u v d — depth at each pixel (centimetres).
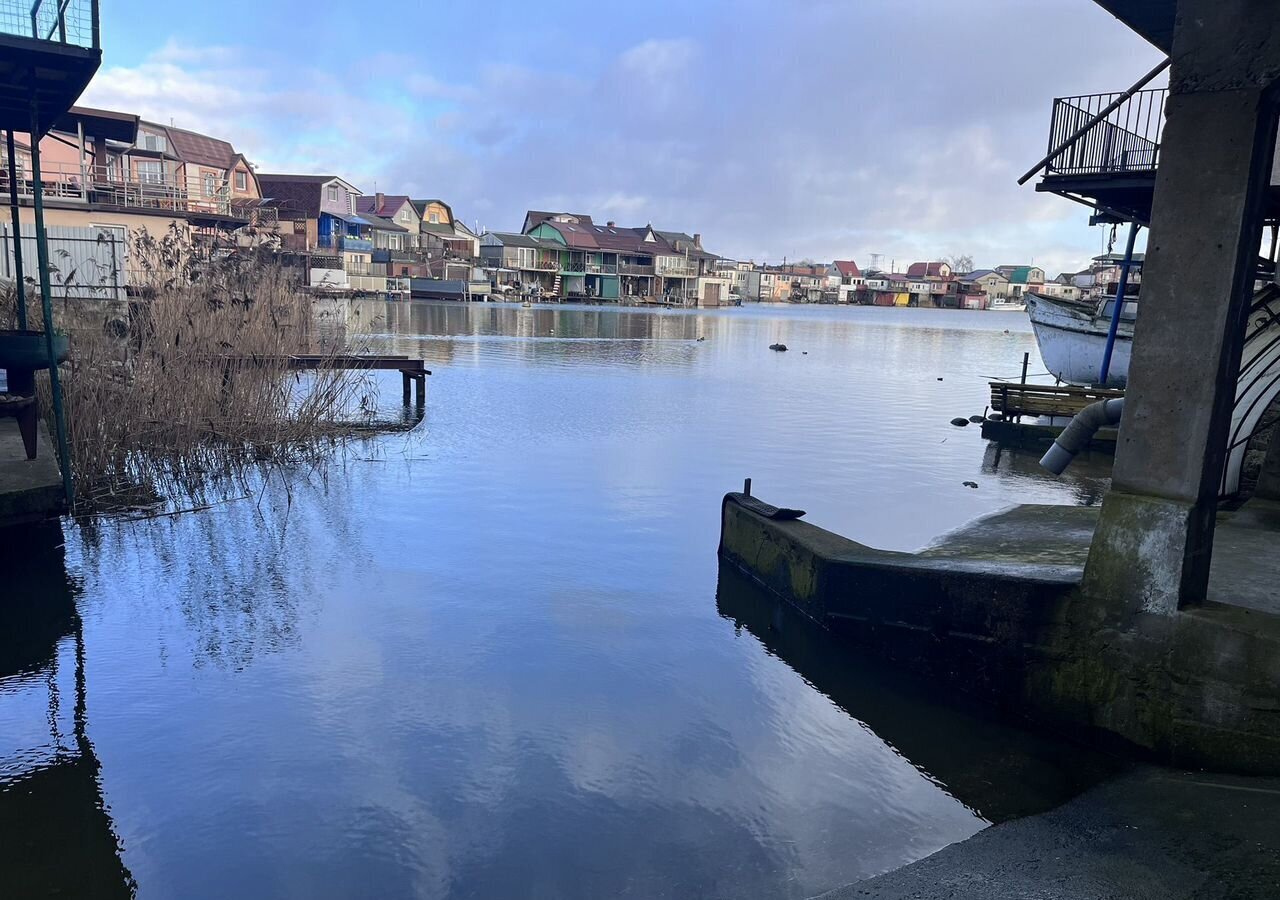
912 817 423
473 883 364
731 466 1282
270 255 1780
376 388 1827
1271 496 793
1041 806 432
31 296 1296
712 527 945
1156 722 459
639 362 2902
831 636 633
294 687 540
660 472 1221
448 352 2897
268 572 750
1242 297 438
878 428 1695
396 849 385
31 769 443
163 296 1186
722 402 2000
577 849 388
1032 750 489
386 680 553
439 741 479
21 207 2517
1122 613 472
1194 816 394
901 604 589
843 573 622
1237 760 432
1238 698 430
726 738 496
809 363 3180
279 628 632
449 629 639
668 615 683
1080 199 940
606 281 8488
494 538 873
